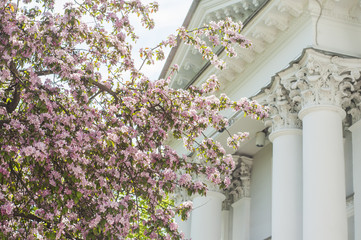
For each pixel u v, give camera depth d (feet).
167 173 36.68
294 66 60.90
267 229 81.35
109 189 34.96
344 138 66.64
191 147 40.52
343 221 53.57
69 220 33.63
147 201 36.81
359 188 59.26
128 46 40.42
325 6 61.77
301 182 62.49
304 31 62.85
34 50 33.47
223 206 91.40
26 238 34.37
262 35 67.72
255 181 86.94
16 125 30.60
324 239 52.39
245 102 41.32
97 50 39.50
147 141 37.22
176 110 38.34
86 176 33.81
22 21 32.86
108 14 39.81
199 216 82.38
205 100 40.32
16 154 32.09
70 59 34.96
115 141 33.55
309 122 57.82
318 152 55.93
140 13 41.22
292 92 61.41
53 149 30.68
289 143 63.41
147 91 38.70
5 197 32.89
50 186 32.04
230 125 76.64
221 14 75.00
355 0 61.26
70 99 35.35
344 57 58.65
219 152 39.99
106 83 39.65
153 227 36.09
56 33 34.09
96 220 31.40
